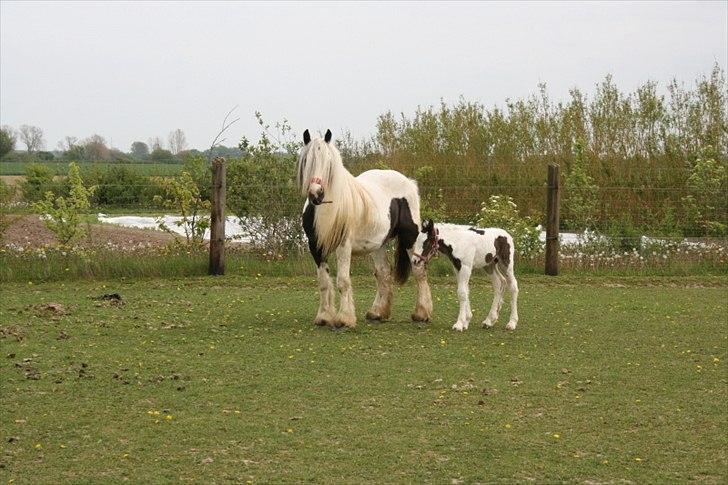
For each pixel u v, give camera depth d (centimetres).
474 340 1225
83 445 746
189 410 852
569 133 2866
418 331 1288
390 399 903
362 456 730
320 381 969
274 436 777
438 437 783
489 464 717
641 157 2719
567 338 1252
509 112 3025
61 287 1609
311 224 1254
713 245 2039
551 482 680
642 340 1245
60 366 1007
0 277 1658
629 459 735
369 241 1308
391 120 3106
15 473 679
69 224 1778
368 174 1353
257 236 1944
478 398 914
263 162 1945
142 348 1115
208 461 711
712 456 746
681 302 1600
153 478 672
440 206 2289
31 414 828
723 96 2703
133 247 1948
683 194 2297
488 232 1312
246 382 959
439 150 2978
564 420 842
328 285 1290
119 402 873
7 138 6272
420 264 1323
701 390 964
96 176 2681
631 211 2253
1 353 1062
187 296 1557
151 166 3819
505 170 2820
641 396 935
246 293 1609
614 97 2831
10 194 1912
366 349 1142
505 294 1667
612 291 1731
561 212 2486
